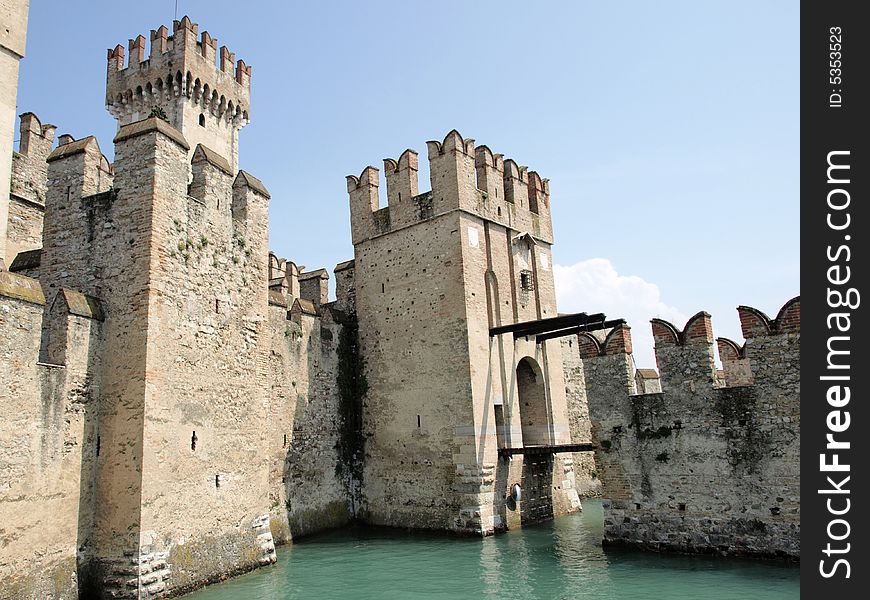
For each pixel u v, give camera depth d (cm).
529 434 3206
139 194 1906
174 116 4344
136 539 1692
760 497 1959
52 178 2061
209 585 1905
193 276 2012
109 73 4619
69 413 1720
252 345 2264
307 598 1820
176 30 4428
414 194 3161
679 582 1809
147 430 1758
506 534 2692
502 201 3238
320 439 2953
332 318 3139
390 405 3045
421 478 2872
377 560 2297
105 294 1884
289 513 2703
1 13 2144
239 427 2144
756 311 2022
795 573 1814
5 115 2131
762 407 1984
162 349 1845
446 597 1831
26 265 2145
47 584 1602
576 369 3828
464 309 2848
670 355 2177
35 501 1598
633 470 2202
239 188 2348
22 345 1611
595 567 2034
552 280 3472
